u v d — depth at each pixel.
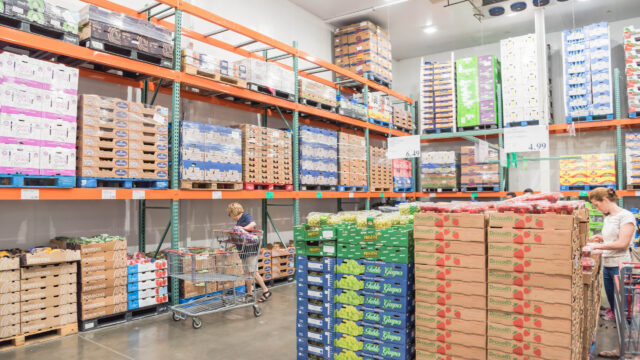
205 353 4.16
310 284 3.74
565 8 10.19
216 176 6.10
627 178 8.99
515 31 11.62
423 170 11.38
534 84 9.71
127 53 5.32
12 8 4.18
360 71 10.27
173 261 5.24
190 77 5.91
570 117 9.62
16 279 4.24
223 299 5.55
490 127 10.83
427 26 11.25
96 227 6.01
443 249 3.04
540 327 2.70
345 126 10.57
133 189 5.16
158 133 5.50
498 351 2.83
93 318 4.83
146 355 4.09
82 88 5.91
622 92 10.84
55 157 4.44
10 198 4.12
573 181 9.49
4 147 4.08
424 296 3.11
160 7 6.81
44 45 4.42
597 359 3.99
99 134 4.88
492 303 2.85
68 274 4.63
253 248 5.58
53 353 4.10
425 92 11.10
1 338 4.12
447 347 3.01
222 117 7.97
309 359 3.73
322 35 10.66
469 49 12.83
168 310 5.65
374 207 11.47
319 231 3.64
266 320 5.26
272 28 9.09
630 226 4.28
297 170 7.70
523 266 2.76
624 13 10.50
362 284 3.37
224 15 7.98
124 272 5.10
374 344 3.30
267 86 7.10
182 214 7.16
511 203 3.18
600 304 5.68
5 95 4.11
